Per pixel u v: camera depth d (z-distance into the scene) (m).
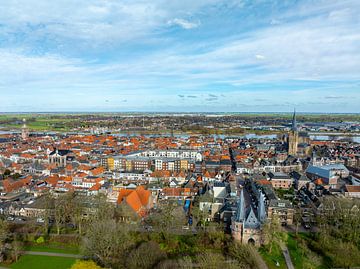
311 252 146.00
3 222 165.62
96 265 130.38
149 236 161.50
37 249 152.12
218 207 198.38
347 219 166.62
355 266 134.38
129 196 191.62
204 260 126.69
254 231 153.38
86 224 171.25
